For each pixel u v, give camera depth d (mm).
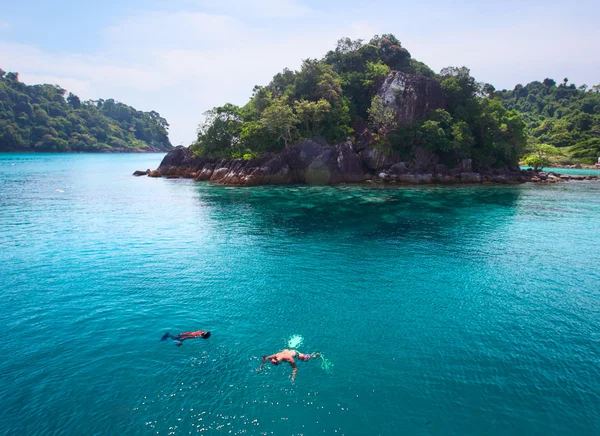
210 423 11367
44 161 142750
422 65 99062
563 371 14203
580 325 17859
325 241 32094
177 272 24469
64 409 11891
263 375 13750
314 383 13320
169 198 55156
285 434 10961
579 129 156750
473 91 86625
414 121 78000
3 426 11148
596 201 52125
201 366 14273
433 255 28375
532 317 18656
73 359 14602
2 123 189750
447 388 13148
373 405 12242
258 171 69562
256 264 26172
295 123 76250
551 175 83250
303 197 55281
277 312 18922
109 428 11133
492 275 24281
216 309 19172
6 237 32562
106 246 30188
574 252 29156
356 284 22703
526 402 12484
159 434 10930
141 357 14797
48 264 25656
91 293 20938
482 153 80312
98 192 61188
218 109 83438
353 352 15406
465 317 18609
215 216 42250
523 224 38438
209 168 79875
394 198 54500
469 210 45781
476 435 11047
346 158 72188
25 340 15938
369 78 88500
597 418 11773
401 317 18547
